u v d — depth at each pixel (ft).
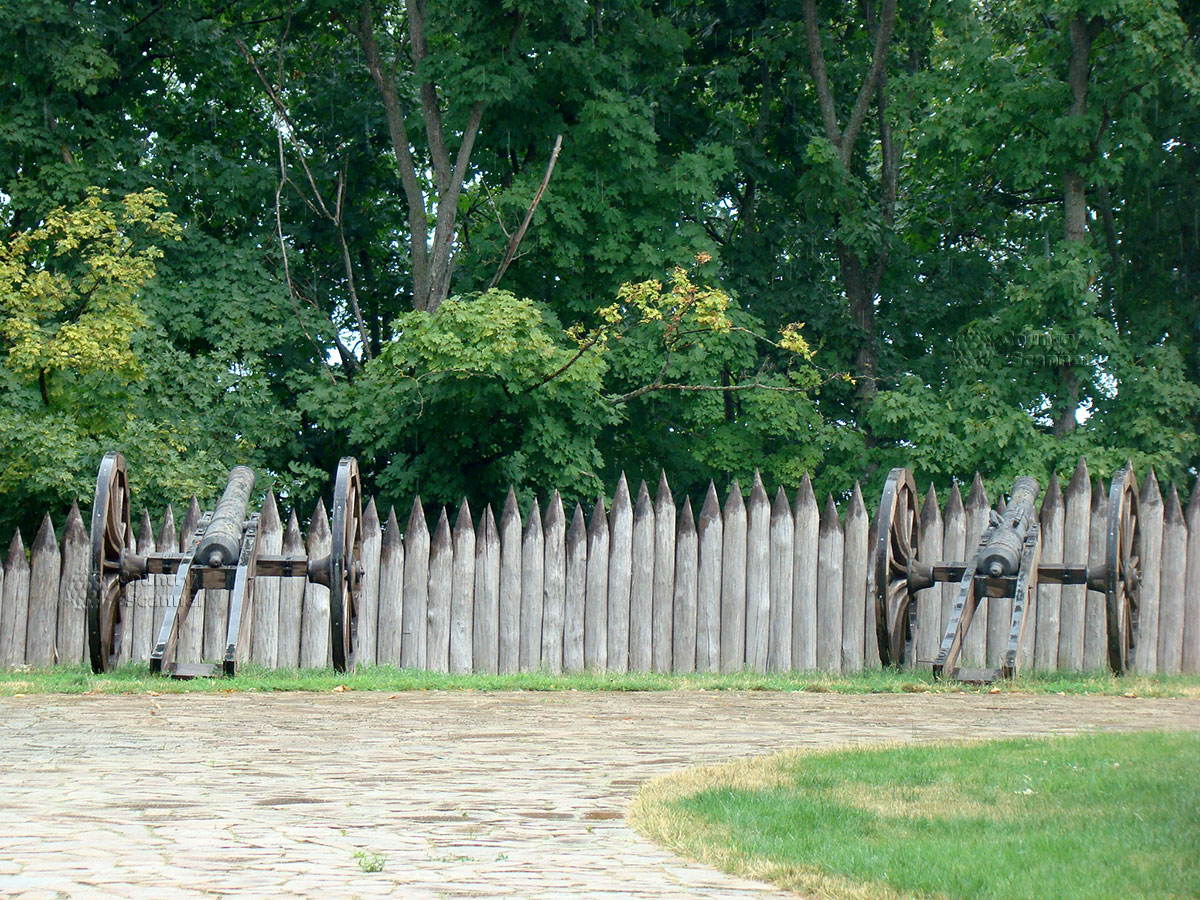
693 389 106.93
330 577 57.62
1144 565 65.98
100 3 110.42
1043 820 23.49
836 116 129.70
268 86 117.29
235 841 22.41
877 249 122.72
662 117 125.70
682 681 55.36
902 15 128.36
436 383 92.32
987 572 58.95
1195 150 115.96
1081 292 105.09
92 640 55.57
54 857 20.95
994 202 129.39
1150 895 18.44
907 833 22.68
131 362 88.74
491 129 117.19
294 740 35.83
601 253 109.50
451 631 65.31
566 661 65.57
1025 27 114.62
